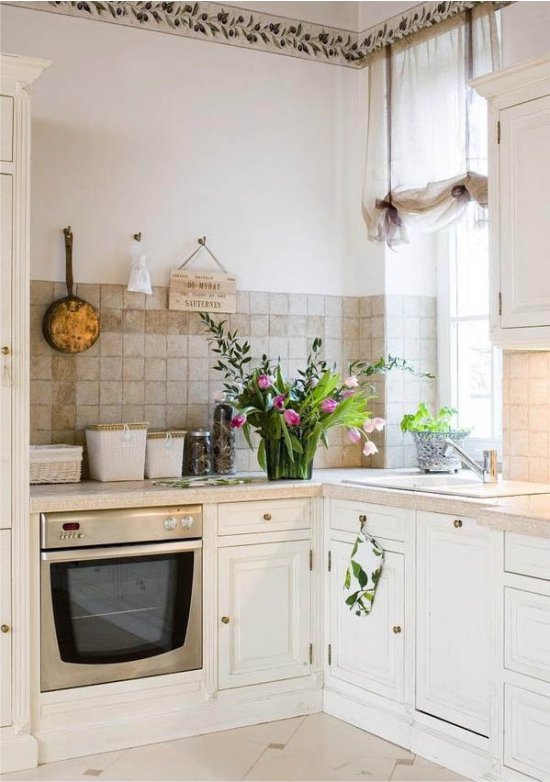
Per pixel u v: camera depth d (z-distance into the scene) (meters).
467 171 3.92
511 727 2.88
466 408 4.56
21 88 3.27
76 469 3.76
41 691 3.33
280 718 3.75
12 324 3.26
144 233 4.12
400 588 3.46
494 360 4.42
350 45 4.63
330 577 3.81
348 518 3.71
